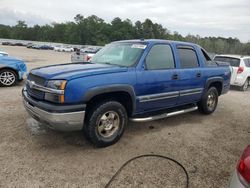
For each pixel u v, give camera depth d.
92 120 3.94
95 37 110.31
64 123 3.62
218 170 3.70
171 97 5.07
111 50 5.15
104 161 3.74
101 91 3.85
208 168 3.74
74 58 17.25
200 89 5.84
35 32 124.06
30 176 3.25
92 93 3.76
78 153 3.93
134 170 3.54
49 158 3.72
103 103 4.02
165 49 5.02
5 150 3.88
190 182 3.34
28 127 4.84
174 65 5.12
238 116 6.70
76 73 3.78
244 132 5.41
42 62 20.66
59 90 3.58
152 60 4.70
